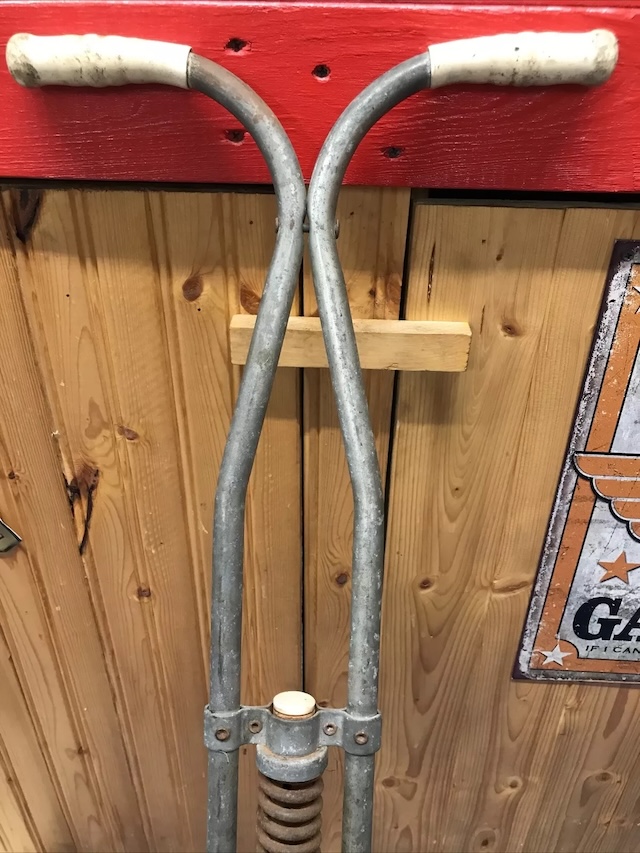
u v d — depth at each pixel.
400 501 0.75
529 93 0.53
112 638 0.87
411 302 0.64
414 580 0.80
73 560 0.81
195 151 0.56
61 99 0.55
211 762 0.55
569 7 0.50
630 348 0.65
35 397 0.70
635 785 0.96
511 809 1.01
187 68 0.48
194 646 0.87
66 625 0.86
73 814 1.05
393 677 0.88
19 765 0.98
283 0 0.51
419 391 0.68
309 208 0.48
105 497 0.76
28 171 0.58
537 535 0.76
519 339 0.65
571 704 0.89
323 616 0.83
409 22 0.51
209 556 0.80
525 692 0.88
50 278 0.64
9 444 0.72
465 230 0.60
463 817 1.02
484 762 0.96
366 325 0.62
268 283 0.48
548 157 0.56
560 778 0.96
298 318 0.64
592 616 0.81
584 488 0.72
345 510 0.75
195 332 0.66
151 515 0.77
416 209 0.59
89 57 0.48
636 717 0.89
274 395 0.69
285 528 0.77
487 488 0.73
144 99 0.54
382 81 0.47
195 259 0.62
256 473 0.73
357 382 0.49
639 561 0.76
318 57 0.52
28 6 0.52
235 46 0.53
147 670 0.90
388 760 0.96
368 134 0.55
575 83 0.50
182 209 0.60
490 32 0.51
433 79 0.48
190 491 0.76
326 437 0.71
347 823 0.56
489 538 0.77
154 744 0.97
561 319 0.64
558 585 0.79
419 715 0.91
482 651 0.85
